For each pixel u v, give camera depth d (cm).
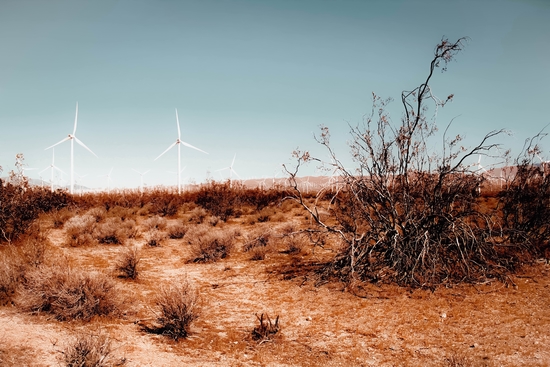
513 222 1098
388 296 825
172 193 3050
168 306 675
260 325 686
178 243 1559
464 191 969
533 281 872
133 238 1655
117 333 655
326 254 1232
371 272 931
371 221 946
